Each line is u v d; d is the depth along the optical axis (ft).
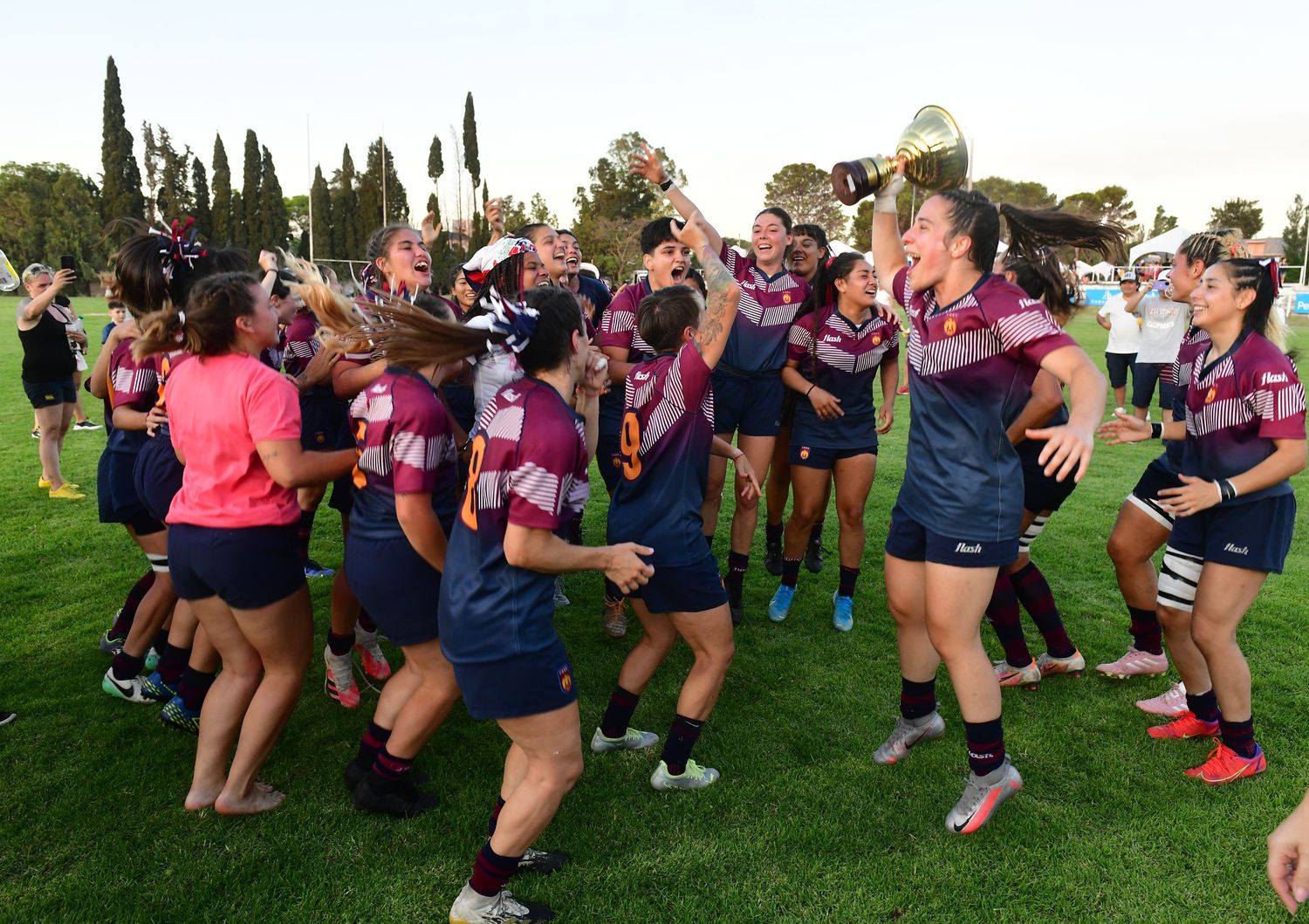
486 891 7.68
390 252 13.17
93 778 10.03
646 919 7.97
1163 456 11.87
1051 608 12.73
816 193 232.94
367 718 11.75
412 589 8.71
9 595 15.94
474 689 7.41
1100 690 12.75
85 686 12.41
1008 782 9.15
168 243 10.96
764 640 14.61
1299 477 26.20
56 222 195.21
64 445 29.58
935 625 9.02
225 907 7.98
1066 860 8.83
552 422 7.19
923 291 8.94
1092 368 7.49
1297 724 11.56
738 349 14.88
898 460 28.71
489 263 11.16
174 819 9.30
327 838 9.07
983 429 8.53
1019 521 8.80
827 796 9.96
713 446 12.24
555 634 7.67
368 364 10.26
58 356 22.45
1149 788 10.16
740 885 8.43
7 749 10.67
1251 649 13.87
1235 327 10.05
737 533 15.25
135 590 13.02
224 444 8.64
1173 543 10.82
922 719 10.57
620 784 10.23
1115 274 129.18
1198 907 8.16
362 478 8.87
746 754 10.93
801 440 14.78
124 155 204.54
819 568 18.11
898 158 9.84
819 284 14.71
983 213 8.29
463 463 10.62
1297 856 5.18
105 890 8.16
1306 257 148.15
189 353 8.86
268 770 10.39
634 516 9.55
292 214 286.46
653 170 10.45
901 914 8.07
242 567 8.71
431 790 10.03
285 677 9.29
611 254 173.78
